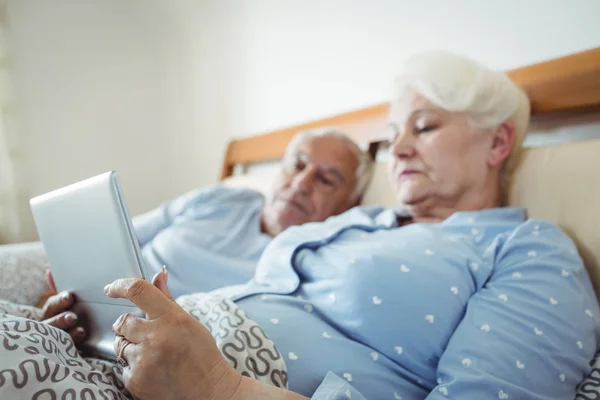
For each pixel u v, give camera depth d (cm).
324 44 164
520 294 61
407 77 90
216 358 43
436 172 85
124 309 49
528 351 54
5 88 199
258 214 130
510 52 108
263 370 51
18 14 207
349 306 62
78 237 52
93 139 233
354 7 151
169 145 261
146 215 142
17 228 197
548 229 73
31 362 37
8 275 97
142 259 46
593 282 74
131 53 246
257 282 78
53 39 218
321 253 74
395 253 67
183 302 65
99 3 233
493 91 84
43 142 216
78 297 56
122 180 245
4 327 42
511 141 89
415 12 131
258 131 202
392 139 94
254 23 198
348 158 121
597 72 86
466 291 64
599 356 61
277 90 189
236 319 57
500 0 110
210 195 129
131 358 41
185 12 238
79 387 38
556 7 99
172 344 40
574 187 80
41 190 215
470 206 88
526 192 88
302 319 62
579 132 97
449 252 68
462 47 119
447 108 84
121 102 243
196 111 243
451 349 57
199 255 112
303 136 125
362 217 96
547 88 94
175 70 255
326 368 55
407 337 59
